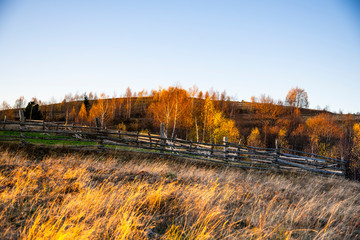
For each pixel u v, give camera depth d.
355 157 29.56
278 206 5.32
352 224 4.87
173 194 4.98
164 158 10.65
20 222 3.29
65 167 6.69
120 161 9.20
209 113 37.00
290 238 3.79
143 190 5.06
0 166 5.89
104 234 3.13
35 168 5.95
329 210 5.43
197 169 9.43
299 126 50.44
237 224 4.19
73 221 3.44
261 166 11.90
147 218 3.90
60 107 74.25
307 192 7.68
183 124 37.41
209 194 5.03
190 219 3.99
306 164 13.23
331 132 43.84
